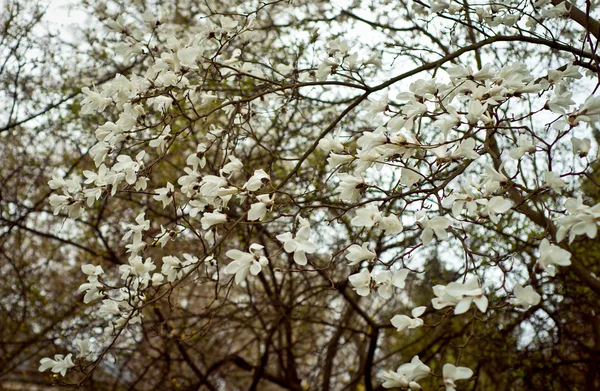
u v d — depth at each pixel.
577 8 3.18
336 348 7.27
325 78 3.20
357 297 7.18
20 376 7.30
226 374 7.83
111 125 2.82
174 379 6.57
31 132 6.47
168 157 6.54
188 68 2.95
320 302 7.00
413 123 2.28
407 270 2.15
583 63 2.85
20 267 6.78
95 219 6.64
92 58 5.99
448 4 3.21
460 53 3.19
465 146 2.18
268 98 3.90
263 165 5.46
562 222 1.86
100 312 2.94
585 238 2.38
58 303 7.03
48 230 7.04
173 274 2.91
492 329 5.85
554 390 6.41
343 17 4.73
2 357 6.49
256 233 5.95
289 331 7.18
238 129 3.33
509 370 5.99
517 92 2.30
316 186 5.43
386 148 2.23
